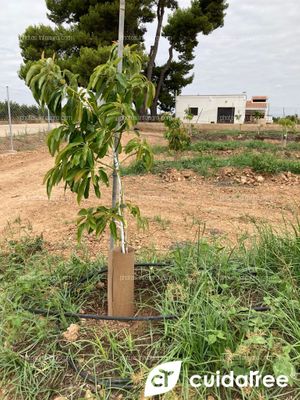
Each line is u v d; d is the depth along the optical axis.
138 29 20.28
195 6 22.62
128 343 1.92
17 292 2.27
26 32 17.17
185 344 1.79
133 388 1.68
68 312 2.16
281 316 1.90
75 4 18.39
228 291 2.30
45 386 1.75
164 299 2.20
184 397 1.58
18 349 1.98
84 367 1.82
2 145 11.12
